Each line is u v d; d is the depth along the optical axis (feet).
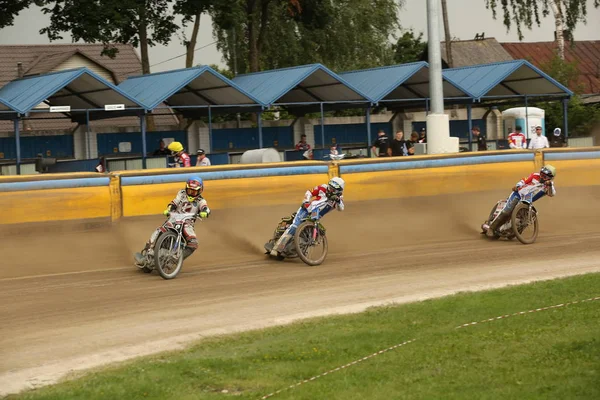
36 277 53.06
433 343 36.09
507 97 142.72
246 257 61.46
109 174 67.87
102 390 30.17
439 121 92.17
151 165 117.80
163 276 52.37
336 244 67.31
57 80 109.81
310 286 50.26
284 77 127.75
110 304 45.29
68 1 147.54
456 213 81.41
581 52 280.10
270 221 73.97
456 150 93.30
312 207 58.03
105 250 62.18
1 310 43.96
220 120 181.16
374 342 36.55
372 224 75.41
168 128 157.79
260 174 73.87
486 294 46.37
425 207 81.76
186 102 130.82
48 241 62.95
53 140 127.95
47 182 64.54
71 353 35.99
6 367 34.09
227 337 38.24
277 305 45.09
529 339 36.17
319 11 201.46
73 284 50.78
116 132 134.92
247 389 30.53
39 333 39.29
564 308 42.09
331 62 216.13
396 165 80.69
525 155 88.38
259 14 200.85
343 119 169.07
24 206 63.52
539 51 274.77
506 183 86.94
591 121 174.19
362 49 212.64
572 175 90.74
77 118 133.69
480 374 31.48
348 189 78.18
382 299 46.50
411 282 51.31
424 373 31.73
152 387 30.48
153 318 42.11
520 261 58.59
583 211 85.15
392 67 135.54
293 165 75.72
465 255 61.46
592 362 32.60
